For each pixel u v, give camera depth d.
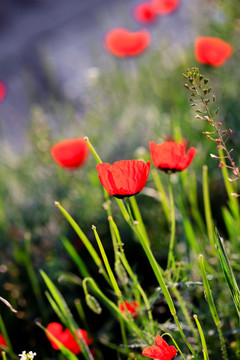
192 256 1.71
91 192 1.98
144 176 1.40
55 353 1.73
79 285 1.84
